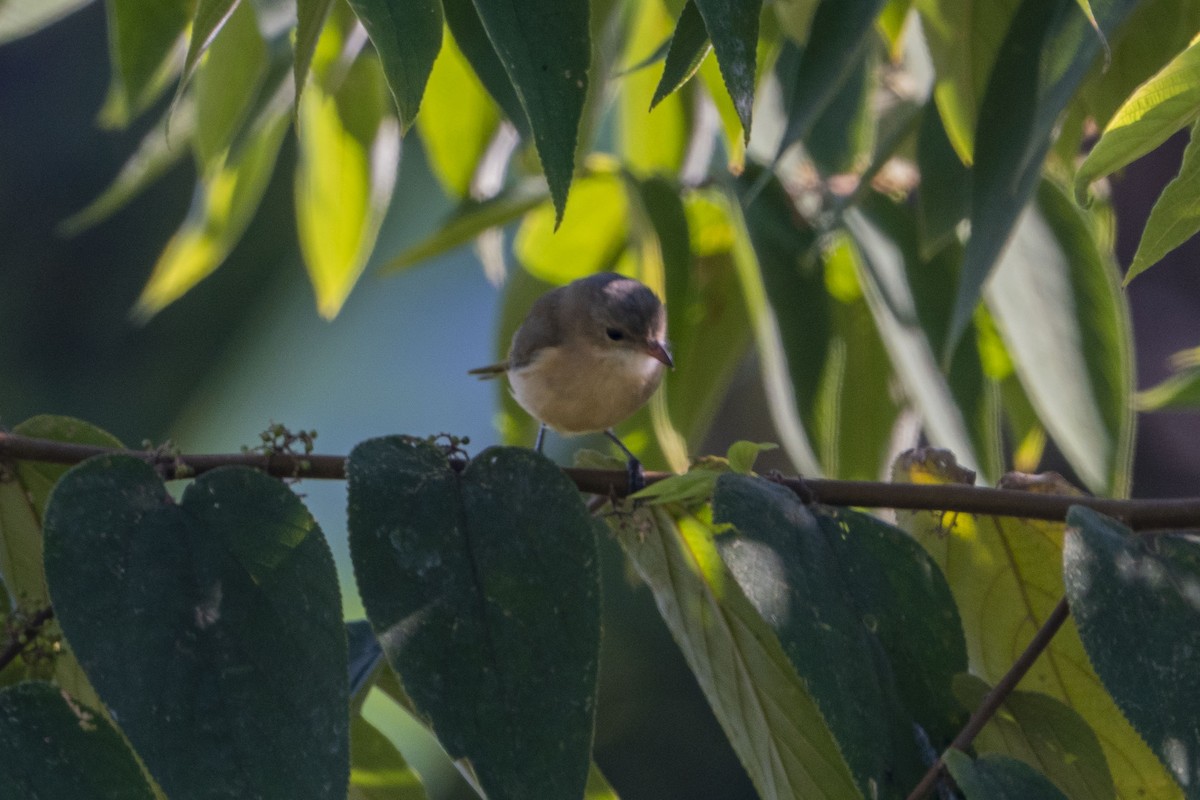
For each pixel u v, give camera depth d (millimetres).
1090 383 5949
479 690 3564
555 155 3461
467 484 3846
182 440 14250
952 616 4195
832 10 4730
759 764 4605
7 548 4398
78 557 3574
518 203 7168
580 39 3504
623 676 13688
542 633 3654
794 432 6672
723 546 3865
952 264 6480
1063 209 6109
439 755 12797
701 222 7508
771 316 6613
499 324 8195
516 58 3473
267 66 6867
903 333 6371
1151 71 5234
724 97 6258
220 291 13883
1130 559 3994
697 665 4707
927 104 5746
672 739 13562
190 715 3445
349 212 7461
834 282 7168
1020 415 7203
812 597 3871
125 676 3457
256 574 3629
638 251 6992
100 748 3635
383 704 12844
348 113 7285
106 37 15930
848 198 5742
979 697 4215
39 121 15484
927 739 4074
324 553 3678
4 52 15672
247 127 6805
